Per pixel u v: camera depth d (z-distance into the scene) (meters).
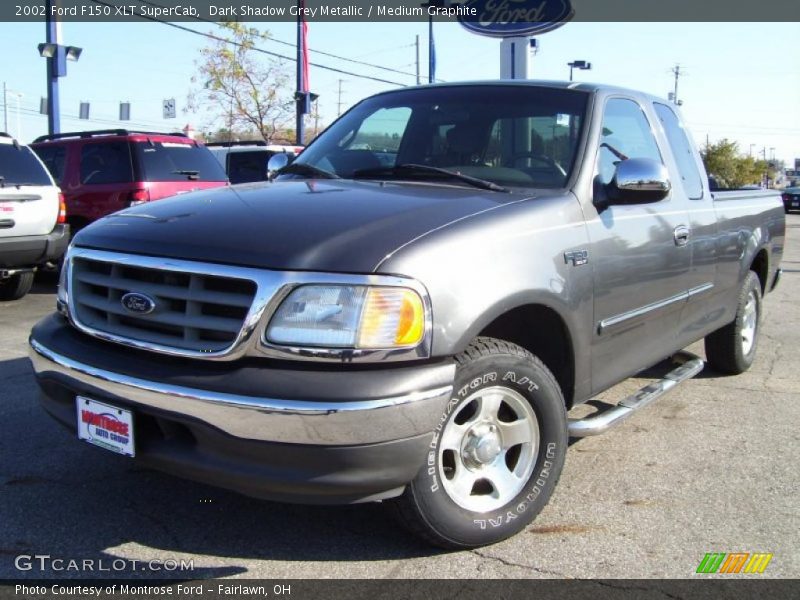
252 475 2.63
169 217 3.14
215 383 2.63
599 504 3.63
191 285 2.78
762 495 3.77
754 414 5.05
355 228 2.85
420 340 2.68
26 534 3.21
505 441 3.21
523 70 11.66
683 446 4.43
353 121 4.57
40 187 8.62
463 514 3.05
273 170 4.65
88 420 2.98
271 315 2.64
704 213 4.76
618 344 3.88
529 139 3.90
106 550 3.10
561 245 3.32
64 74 17.16
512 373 3.09
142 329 2.92
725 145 69.88
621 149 4.09
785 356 6.79
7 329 7.30
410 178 3.79
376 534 3.27
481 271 2.90
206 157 11.24
